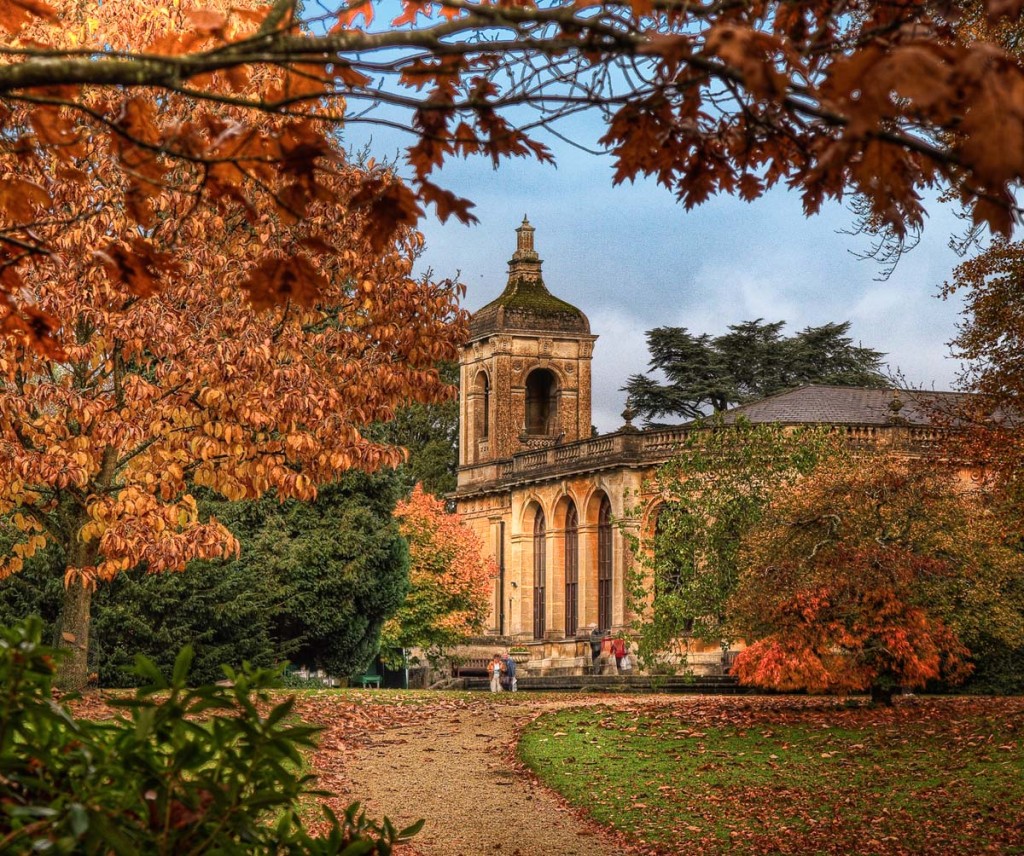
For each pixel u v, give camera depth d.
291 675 42.59
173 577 33.12
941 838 16.67
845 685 30.36
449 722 28.09
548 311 83.12
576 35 5.41
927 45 4.44
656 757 23.64
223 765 4.75
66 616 25.05
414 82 6.38
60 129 6.24
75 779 4.50
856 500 31.00
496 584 79.81
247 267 22.19
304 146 5.82
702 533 46.19
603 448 68.62
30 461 21.28
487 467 81.38
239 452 22.50
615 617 66.12
